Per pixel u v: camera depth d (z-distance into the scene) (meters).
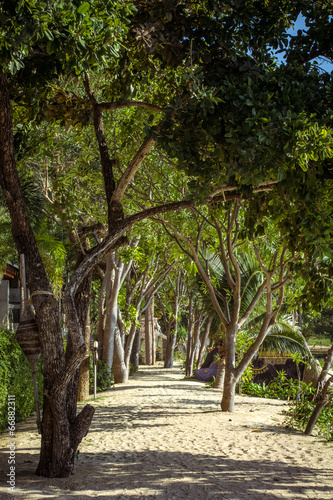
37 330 5.88
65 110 8.46
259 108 5.09
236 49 6.87
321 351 41.25
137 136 11.12
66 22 4.64
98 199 13.84
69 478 5.72
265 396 16.53
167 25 6.77
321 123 5.16
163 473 6.23
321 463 7.04
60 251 13.60
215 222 11.61
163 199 13.09
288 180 5.24
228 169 5.24
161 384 19.70
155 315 45.31
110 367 18.95
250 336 16.70
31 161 12.50
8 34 4.21
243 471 6.44
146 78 8.23
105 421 10.40
